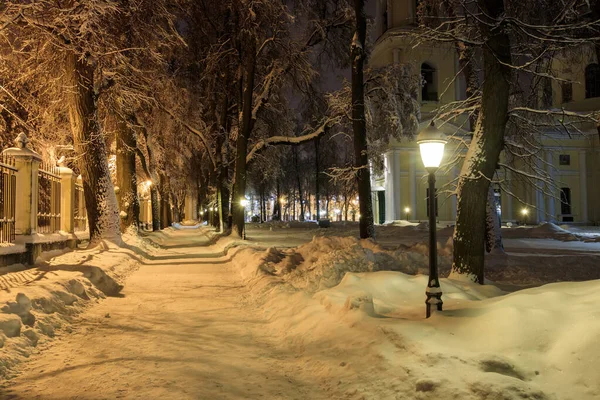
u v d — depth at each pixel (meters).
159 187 45.19
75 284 9.84
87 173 17.97
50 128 21.50
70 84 16.84
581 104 45.38
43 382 5.49
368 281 8.97
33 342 6.83
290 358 6.38
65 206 17.61
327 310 7.57
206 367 6.02
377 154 25.86
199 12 28.88
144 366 6.05
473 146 10.13
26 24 14.86
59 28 14.84
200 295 11.28
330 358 5.88
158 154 38.19
